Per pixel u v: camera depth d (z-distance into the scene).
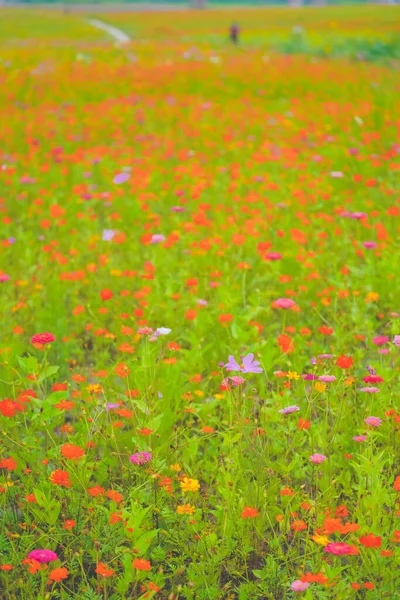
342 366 4.12
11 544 3.53
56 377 5.39
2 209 9.13
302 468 4.10
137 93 20.22
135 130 15.20
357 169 11.21
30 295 6.74
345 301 6.52
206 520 3.77
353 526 3.21
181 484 3.55
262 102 17.97
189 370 5.14
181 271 7.05
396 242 8.12
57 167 11.62
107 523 3.69
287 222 8.46
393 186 10.15
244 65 24.67
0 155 12.75
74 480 3.86
